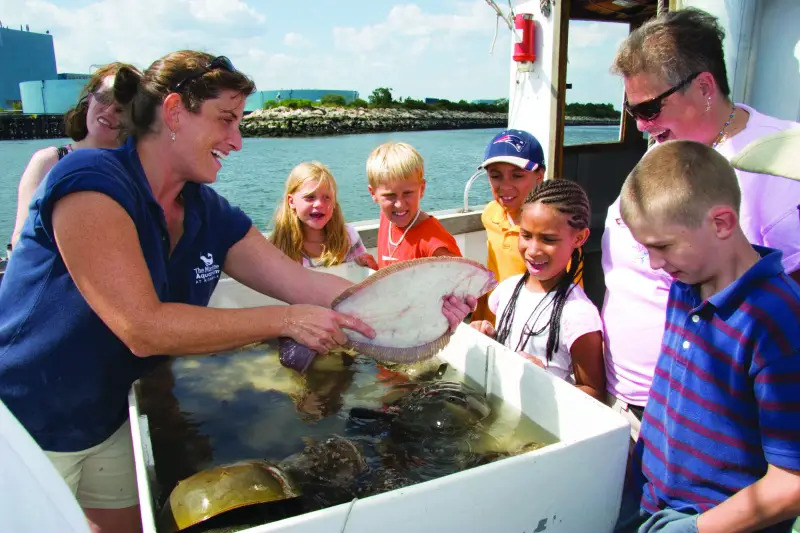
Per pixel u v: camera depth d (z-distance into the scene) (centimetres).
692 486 141
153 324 159
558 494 131
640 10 498
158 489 152
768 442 123
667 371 152
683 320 148
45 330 169
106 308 156
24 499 86
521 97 489
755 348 125
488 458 156
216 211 216
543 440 165
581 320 213
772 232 171
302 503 138
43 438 180
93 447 188
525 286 241
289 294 224
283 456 165
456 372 217
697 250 131
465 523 120
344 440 169
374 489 143
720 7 289
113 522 206
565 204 216
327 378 219
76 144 279
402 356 201
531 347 226
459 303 197
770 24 288
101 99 243
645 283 198
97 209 153
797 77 283
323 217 316
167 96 166
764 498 122
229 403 201
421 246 301
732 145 180
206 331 169
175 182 185
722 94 181
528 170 290
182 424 186
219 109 171
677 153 134
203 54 172
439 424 172
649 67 180
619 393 207
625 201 143
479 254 457
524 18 460
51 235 161
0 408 89
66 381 174
